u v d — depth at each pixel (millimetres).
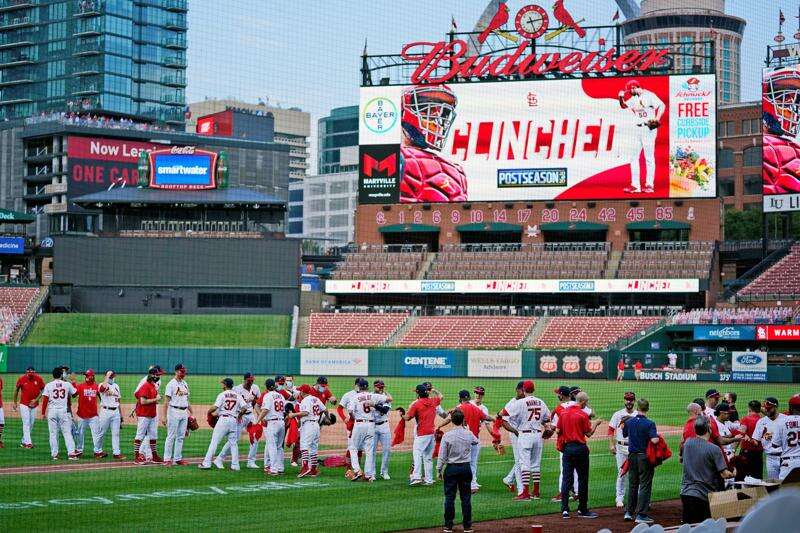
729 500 16828
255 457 28094
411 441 36844
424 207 86938
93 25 121062
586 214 84438
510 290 83062
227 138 125188
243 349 73562
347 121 163375
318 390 27312
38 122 122562
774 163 79812
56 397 28828
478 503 22812
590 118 82375
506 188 83625
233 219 88375
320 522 20156
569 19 83062
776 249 87938
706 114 80812
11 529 19188
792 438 20438
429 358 72500
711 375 68000
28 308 84812
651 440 20547
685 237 87000
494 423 24125
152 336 82312
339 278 86500
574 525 20250
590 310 81688
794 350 72562
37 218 120438
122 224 88125
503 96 83562
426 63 84625
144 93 121938
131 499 22531
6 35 132125
